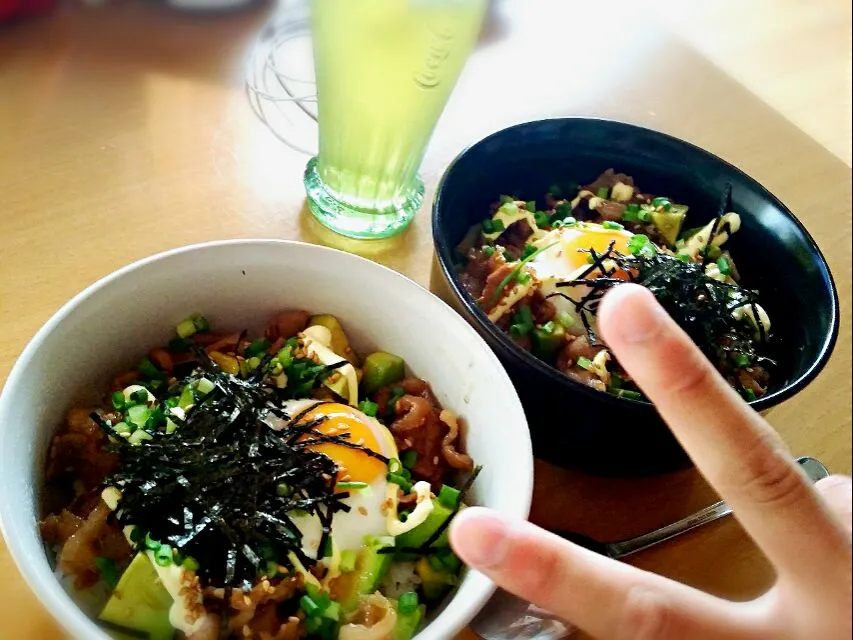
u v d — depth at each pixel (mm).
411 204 385
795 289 353
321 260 285
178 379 284
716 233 382
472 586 218
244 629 232
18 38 423
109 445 251
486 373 269
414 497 271
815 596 180
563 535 303
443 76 322
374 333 301
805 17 837
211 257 275
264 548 238
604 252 366
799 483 187
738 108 532
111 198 362
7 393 223
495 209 392
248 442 251
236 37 465
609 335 189
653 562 302
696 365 187
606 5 581
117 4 459
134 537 235
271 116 426
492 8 542
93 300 253
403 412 289
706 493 330
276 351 296
